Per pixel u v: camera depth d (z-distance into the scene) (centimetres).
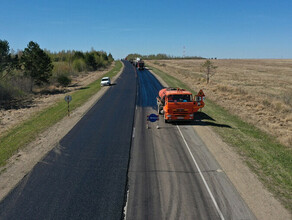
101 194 856
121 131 1560
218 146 1283
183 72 5838
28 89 3597
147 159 1136
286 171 1023
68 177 983
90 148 1283
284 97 2766
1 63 3188
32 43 3750
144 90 3250
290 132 1598
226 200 805
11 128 1745
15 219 735
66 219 730
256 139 1427
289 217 721
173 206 779
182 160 1119
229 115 2008
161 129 1596
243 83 4250
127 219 723
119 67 8312
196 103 1747
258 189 872
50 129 1633
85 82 4659
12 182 951
